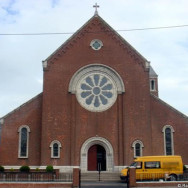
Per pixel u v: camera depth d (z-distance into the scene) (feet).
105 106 128.88
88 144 125.90
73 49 132.36
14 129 127.85
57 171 116.78
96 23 135.13
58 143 124.57
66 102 128.06
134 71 131.34
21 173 108.17
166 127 130.52
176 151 128.77
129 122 127.34
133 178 93.40
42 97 130.31
